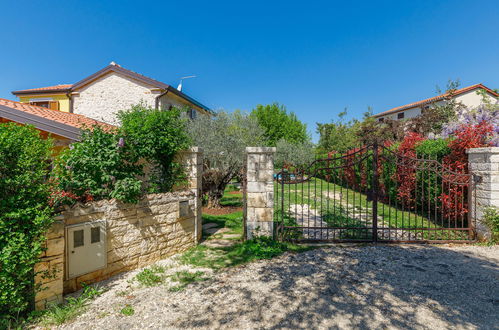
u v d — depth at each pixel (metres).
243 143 10.09
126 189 4.04
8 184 2.75
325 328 2.69
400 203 9.66
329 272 4.14
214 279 3.91
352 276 3.98
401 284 3.71
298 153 21.16
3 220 2.67
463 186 5.94
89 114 13.05
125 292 3.49
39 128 6.24
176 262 4.64
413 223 7.38
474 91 21.41
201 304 3.17
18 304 2.76
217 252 5.18
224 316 2.91
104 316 2.91
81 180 4.10
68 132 6.25
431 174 7.45
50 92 13.41
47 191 3.09
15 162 2.84
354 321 2.81
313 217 8.38
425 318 2.87
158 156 5.46
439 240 5.64
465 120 10.26
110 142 4.40
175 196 5.07
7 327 2.63
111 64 13.02
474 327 2.72
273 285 3.69
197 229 5.75
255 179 5.63
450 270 4.19
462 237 5.83
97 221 3.72
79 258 3.51
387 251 5.13
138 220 4.36
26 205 2.83
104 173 4.14
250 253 5.02
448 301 3.24
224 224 7.50
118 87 12.84
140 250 4.39
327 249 5.27
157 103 12.46
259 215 5.63
